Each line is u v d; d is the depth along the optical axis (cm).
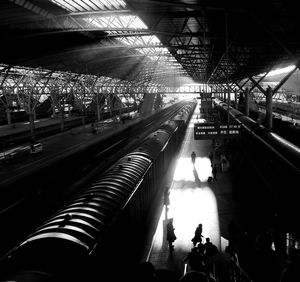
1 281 666
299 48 1692
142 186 1519
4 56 2756
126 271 1183
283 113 4209
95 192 1138
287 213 1241
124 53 3875
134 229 1344
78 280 718
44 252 755
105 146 4119
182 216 1802
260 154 1809
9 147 3847
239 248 1232
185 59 3650
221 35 1786
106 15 1959
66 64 3822
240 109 4112
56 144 4059
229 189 2248
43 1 1786
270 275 960
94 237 866
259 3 1112
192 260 1128
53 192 2262
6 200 2033
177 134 3912
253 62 2947
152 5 1460
